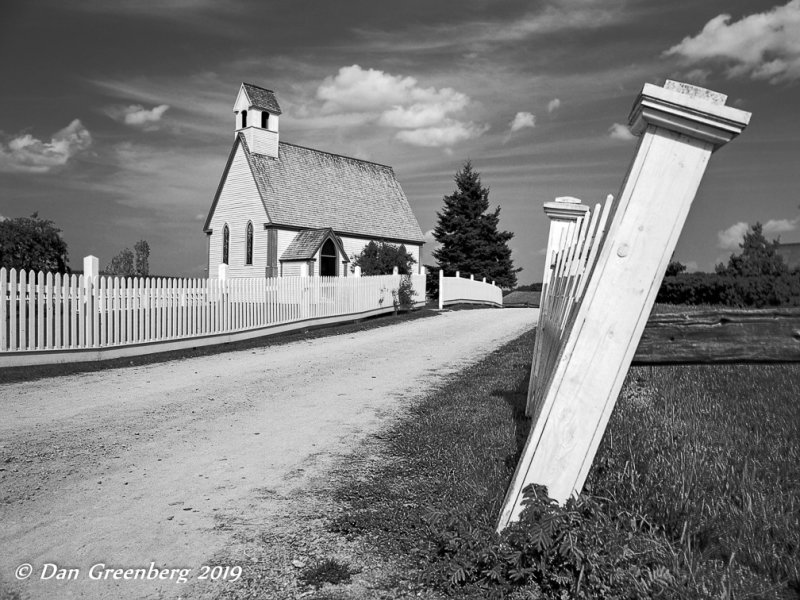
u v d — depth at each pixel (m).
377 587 3.39
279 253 36.72
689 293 21.44
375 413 8.00
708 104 2.96
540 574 3.14
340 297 22.31
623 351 3.21
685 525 3.48
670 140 3.11
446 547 3.47
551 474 3.31
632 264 3.18
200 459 5.97
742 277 20.83
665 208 3.14
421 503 4.59
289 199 38.16
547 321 6.09
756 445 4.99
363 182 44.84
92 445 6.45
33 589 3.45
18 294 11.67
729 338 3.09
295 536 4.12
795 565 3.15
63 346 12.09
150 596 3.37
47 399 8.88
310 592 3.36
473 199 56.94
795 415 5.90
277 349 15.15
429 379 10.63
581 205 6.95
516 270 60.16
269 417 7.80
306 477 5.40
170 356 13.68
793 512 3.73
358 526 4.23
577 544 3.07
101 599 3.34
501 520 3.39
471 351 14.38
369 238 41.72
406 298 27.06
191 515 4.53
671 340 3.16
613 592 2.98
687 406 6.46
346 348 15.24
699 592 2.91
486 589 3.22
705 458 4.66
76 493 5.00
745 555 3.34
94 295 12.62
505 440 6.00
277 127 39.56
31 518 4.47
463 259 55.59
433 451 5.97
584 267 3.87
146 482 5.28
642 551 3.22
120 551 3.92
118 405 8.50
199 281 15.41
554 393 3.28
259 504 4.75
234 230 38.41
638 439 5.16
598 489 3.98
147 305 13.89
